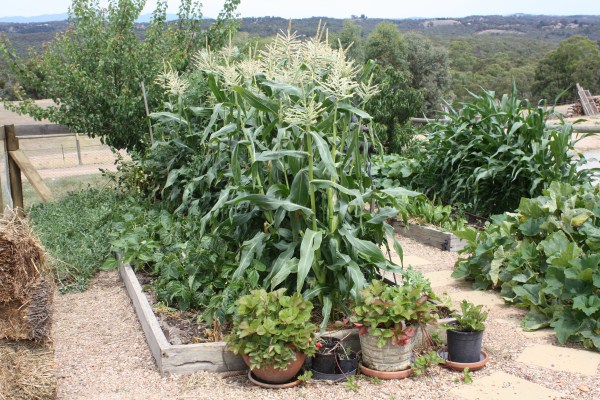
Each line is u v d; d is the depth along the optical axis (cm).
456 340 339
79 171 1281
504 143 691
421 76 2878
